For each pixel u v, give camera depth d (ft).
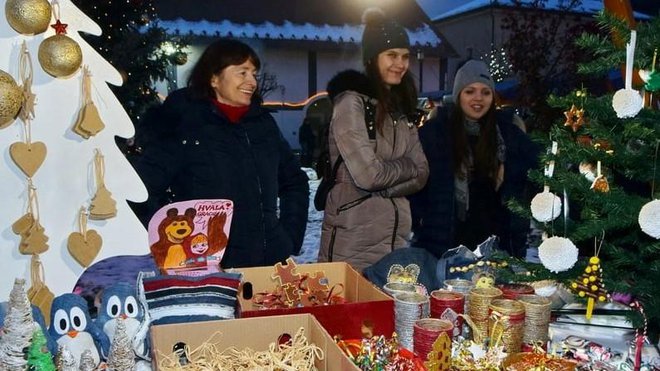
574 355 4.45
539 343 4.46
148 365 4.00
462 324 4.61
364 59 7.98
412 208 8.69
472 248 8.31
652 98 4.72
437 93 16.02
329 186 7.76
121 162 4.24
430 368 3.80
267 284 5.31
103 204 4.13
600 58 4.49
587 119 4.64
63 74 3.89
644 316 4.25
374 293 4.87
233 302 4.52
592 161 4.68
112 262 13.16
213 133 6.73
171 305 4.35
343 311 4.47
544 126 15.21
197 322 4.05
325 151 7.97
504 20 15.80
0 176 3.94
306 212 7.64
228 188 6.71
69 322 3.72
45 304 4.08
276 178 7.20
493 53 15.97
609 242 4.82
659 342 4.67
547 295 4.90
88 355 3.36
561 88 15.85
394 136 7.66
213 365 3.92
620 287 4.33
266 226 6.94
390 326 4.56
